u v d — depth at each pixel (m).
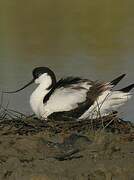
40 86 14.72
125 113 17.17
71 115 13.79
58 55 26.03
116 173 10.34
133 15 36.75
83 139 11.73
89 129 12.34
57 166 10.56
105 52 26.67
